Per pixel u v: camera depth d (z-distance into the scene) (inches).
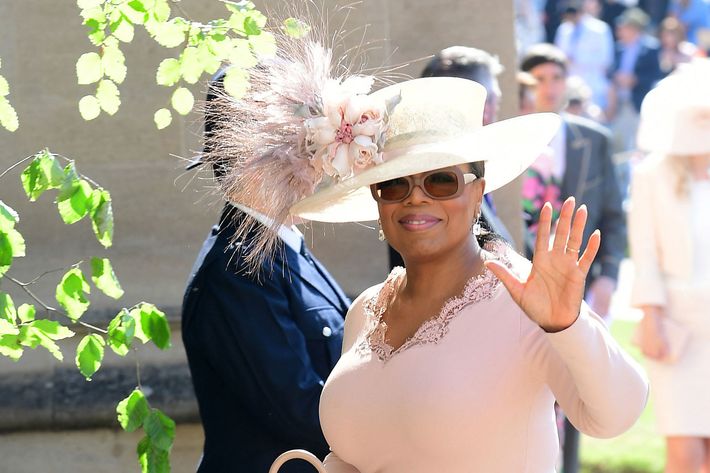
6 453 662.5
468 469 355.3
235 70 412.8
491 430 352.8
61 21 679.1
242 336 450.6
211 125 453.7
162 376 673.6
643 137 730.8
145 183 687.1
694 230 714.8
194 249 689.0
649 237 727.1
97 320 669.3
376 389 371.9
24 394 664.4
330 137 390.9
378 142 389.7
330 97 394.3
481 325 361.7
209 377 470.3
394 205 376.2
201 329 460.4
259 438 459.8
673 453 723.4
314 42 462.9
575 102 1089.4
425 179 372.2
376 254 692.1
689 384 716.7
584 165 840.3
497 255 389.1
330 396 385.7
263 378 448.1
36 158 402.3
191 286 467.8
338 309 481.7
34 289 666.8
